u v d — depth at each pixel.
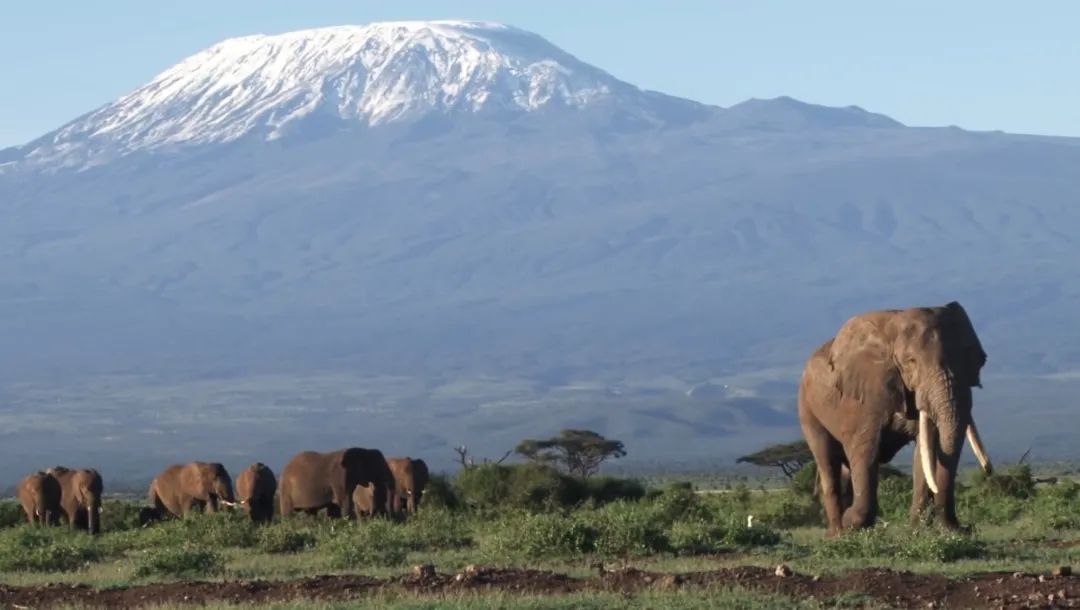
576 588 56.34
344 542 73.44
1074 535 73.19
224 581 61.97
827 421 69.12
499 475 140.12
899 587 53.28
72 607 56.78
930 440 65.06
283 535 81.00
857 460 67.31
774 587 54.19
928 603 51.69
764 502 113.44
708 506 103.00
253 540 84.69
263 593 58.56
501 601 52.38
